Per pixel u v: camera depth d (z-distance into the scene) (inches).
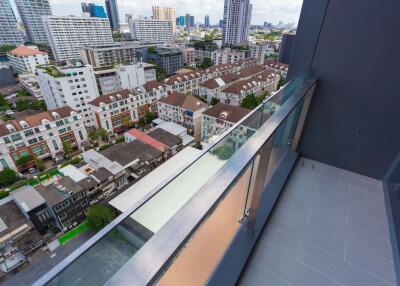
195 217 23.0
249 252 58.2
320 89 95.8
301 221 73.0
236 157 32.9
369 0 74.9
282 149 96.1
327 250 64.2
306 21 89.4
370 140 92.0
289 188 87.9
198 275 46.6
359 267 60.1
